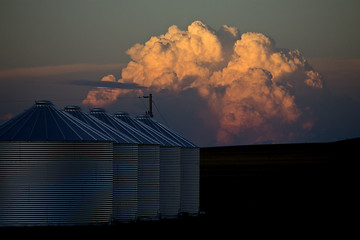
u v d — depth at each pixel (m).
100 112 105.38
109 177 86.81
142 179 99.88
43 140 83.94
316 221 104.81
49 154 84.06
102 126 97.12
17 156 83.81
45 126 86.69
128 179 94.12
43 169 83.81
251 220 106.06
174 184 107.06
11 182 83.62
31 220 83.44
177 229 91.06
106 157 86.75
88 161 85.44
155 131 111.88
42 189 83.62
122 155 93.94
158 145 101.31
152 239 79.62
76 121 90.12
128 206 94.00
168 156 107.00
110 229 84.56
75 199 84.50
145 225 93.94
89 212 85.12
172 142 109.50
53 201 83.75
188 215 112.44
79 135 85.94
